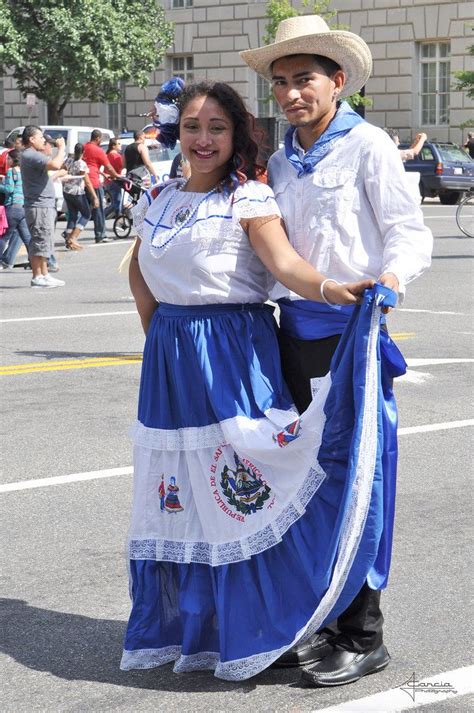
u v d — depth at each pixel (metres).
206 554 4.12
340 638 4.13
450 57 41.44
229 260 4.09
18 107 48.03
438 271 17.45
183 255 4.10
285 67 4.07
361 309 3.79
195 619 4.13
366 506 3.79
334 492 3.94
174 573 4.23
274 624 4.03
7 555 5.54
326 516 3.95
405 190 3.97
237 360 4.11
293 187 4.12
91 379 9.65
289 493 4.00
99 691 4.07
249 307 4.18
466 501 6.30
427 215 29.66
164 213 4.21
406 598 4.92
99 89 41.31
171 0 45.62
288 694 4.00
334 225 4.04
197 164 4.10
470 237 23.39
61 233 25.75
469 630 4.58
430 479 6.71
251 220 4.05
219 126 4.07
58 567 5.37
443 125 42.12
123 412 8.45
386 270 3.88
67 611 4.84
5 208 18.59
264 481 4.05
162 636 4.24
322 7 41.62
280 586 4.04
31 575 5.27
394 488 4.00
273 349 4.18
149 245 4.18
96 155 22.97
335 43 4.01
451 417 8.20
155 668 4.24
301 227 4.10
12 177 18.48
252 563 4.07
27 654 4.40
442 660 4.29
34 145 15.92
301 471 3.98
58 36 38.62
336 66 4.10
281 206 4.15
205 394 4.10
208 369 4.08
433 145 34.16
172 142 4.46
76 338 11.69
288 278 3.94
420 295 14.76
